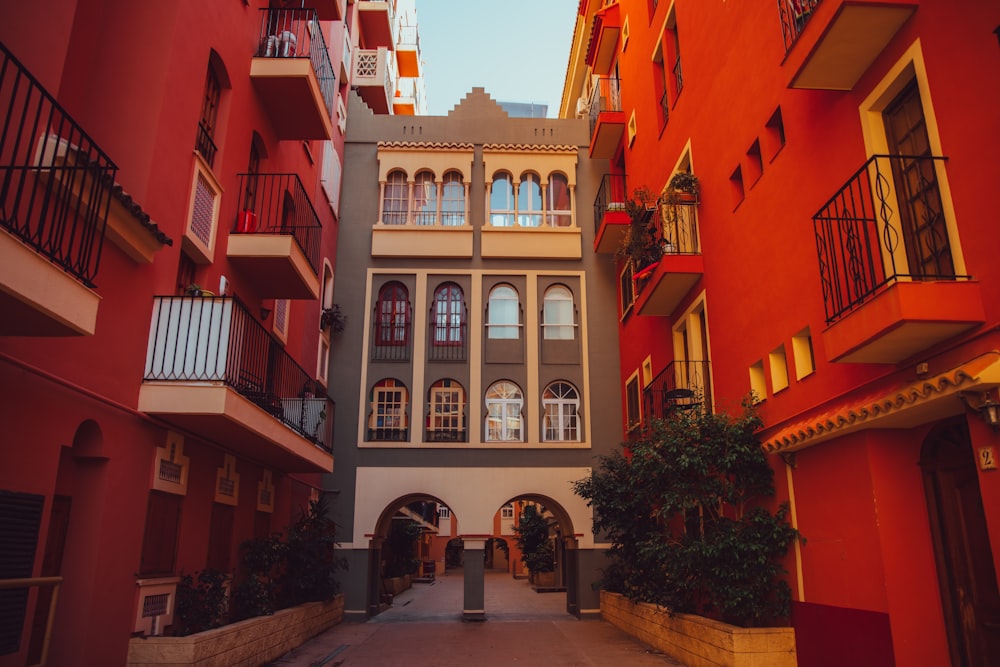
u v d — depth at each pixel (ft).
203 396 28.76
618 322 65.57
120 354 27.12
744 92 36.81
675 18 49.39
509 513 157.48
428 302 65.36
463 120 70.54
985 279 20.02
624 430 62.49
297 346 51.90
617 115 62.13
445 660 39.04
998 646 21.74
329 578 52.11
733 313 38.01
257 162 44.01
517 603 74.38
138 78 29.78
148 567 29.37
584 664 37.68
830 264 28.27
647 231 47.42
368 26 85.61
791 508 31.63
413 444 61.57
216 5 35.50
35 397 21.91
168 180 30.42
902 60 23.76
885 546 24.58
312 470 47.19
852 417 25.11
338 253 66.03
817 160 29.32
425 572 122.21
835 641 27.30
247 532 41.16
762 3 34.65
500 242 66.59
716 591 32.71
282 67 40.83
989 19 20.13
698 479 35.42
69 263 18.54
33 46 22.17
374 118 70.08
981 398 19.74
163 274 30.22
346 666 37.06
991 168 19.86
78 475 25.96
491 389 64.13
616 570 56.24
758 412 35.01
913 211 23.95
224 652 30.32
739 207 37.45
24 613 20.35
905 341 21.52
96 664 25.17
